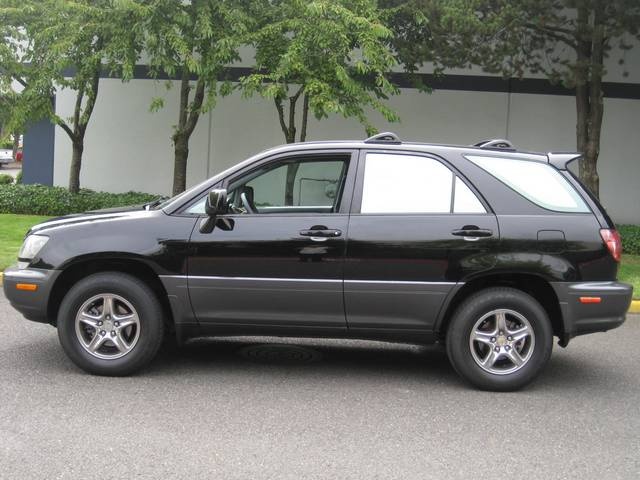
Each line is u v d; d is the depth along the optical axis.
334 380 5.60
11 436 4.19
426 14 12.38
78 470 3.75
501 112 16.66
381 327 5.34
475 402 5.12
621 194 16.70
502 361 5.40
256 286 5.29
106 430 4.33
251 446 4.14
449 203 5.37
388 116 12.53
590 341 7.23
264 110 16.84
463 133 16.70
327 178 5.54
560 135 16.67
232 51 12.67
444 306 5.27
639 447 4.30
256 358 6.23
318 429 4.46
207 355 6.27
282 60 11.93
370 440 4.29
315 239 5.25
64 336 5.39
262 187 5.59
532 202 5.38
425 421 4.67
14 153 48.28
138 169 17.16
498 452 4.16
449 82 16.58
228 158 17.00
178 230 5.34
